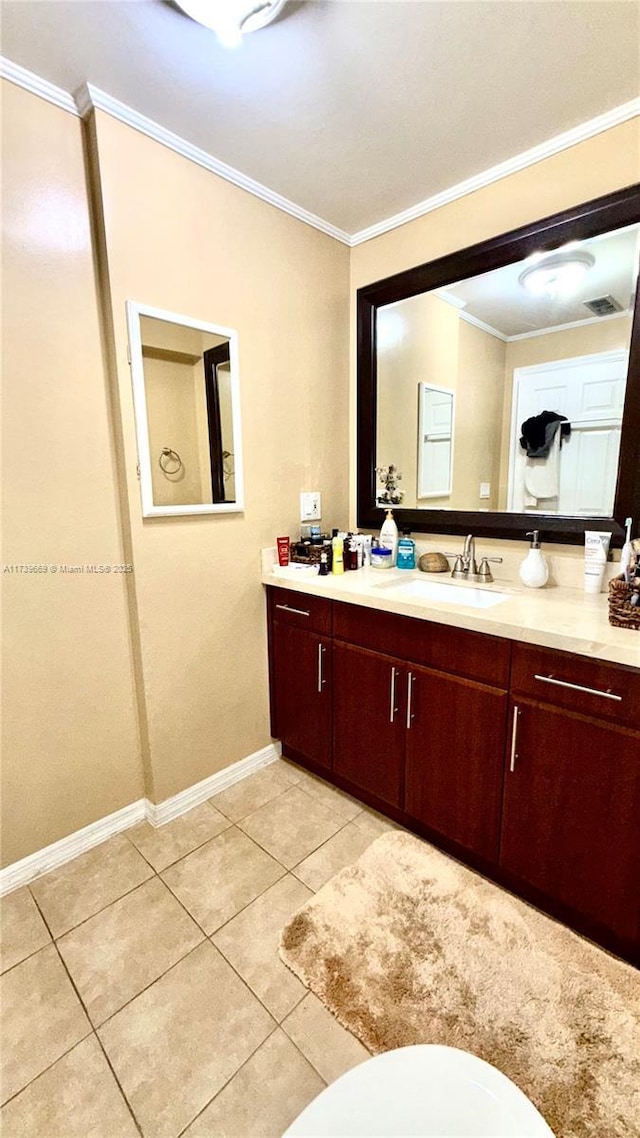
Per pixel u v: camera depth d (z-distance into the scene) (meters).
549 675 1.27
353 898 1.47
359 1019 1.14
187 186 1.60
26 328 1.39
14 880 1.54
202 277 1.67
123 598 1.70
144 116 1.44
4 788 1.51
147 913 1.44
